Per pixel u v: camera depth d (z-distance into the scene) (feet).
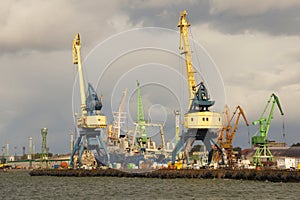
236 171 449.89
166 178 494.59
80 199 324.60
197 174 473.26
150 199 310.04
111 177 561.43
